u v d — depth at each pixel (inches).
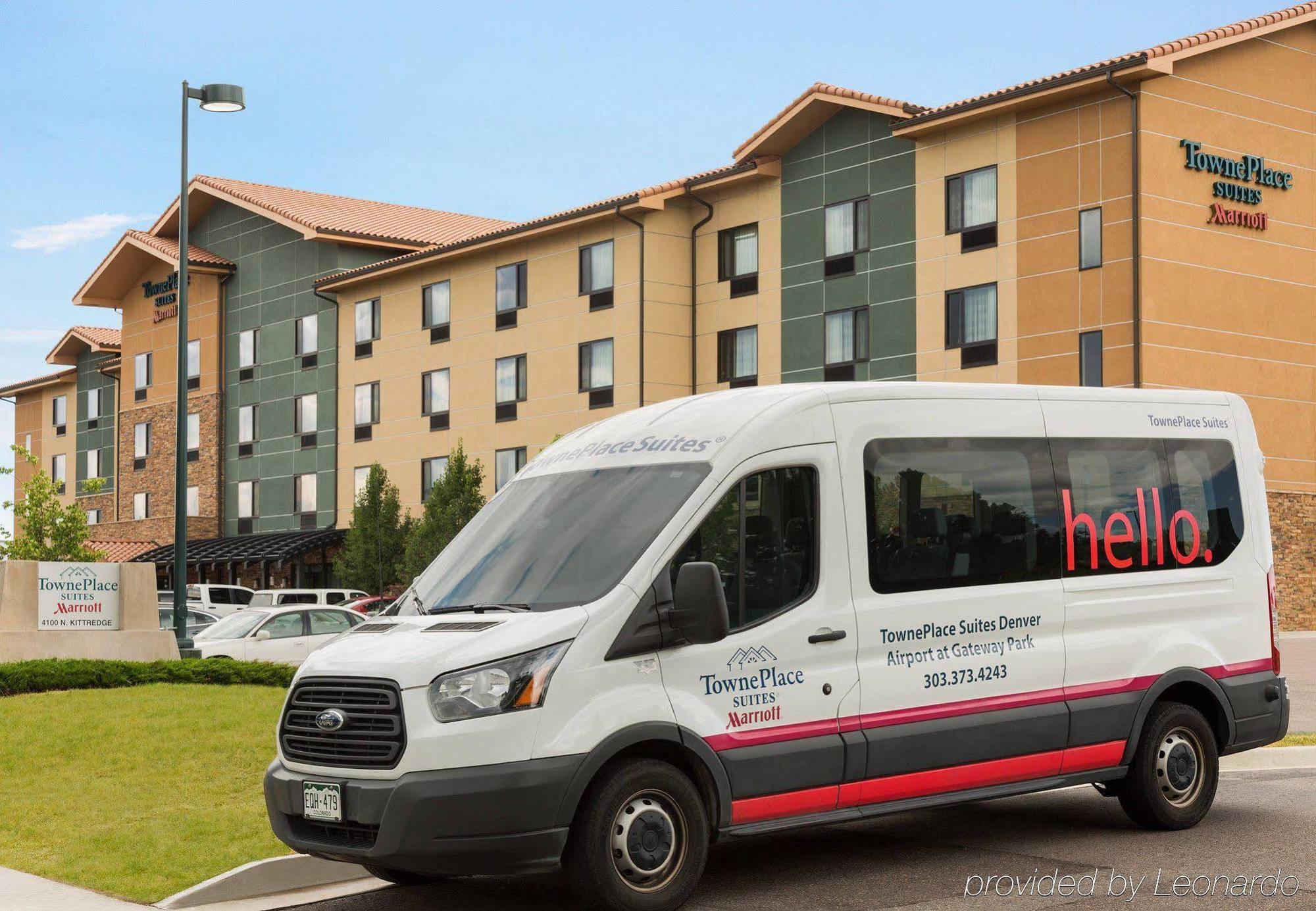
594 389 1588.3
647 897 277.1
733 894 301.1
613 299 1567.4
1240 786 432.8
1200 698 374.3
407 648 277.3
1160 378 1189.1
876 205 1393.9
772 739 295.4
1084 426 358.9
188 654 856.9
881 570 316.2
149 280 2352.4
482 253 1740.9
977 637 328.2
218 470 2182.6
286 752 288.7
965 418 337.7
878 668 311.9
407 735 265.7
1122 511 360.2
